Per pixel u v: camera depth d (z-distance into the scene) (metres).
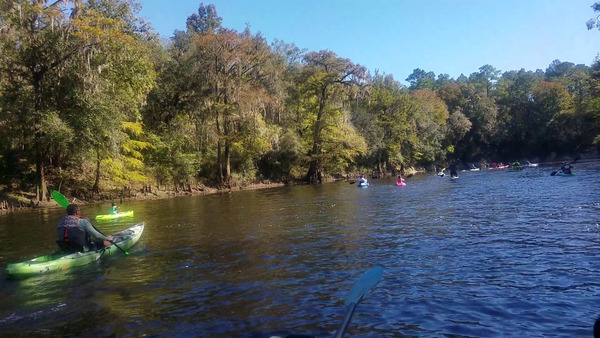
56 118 21.56
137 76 26.08
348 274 7.10
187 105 34.38
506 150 69.69
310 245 9.63
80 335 5.05
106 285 7.04
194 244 10.34
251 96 32.62
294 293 6.23
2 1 19.83
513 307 5.33
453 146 66.00
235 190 34.66
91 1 25.09
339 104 42.78
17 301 6.38
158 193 30.05
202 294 6.36
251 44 34.12
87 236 8.92
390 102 55.09
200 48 32.88
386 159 56.00
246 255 8.87
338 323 5.07
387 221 12.82
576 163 50.47
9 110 21.62
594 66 47.00
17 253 10.18
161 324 5.26
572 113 58.78
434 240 9.57
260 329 4.98
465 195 19.97
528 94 69.31
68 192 25.88
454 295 5.87
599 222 10.62
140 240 11.14
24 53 21.80
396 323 5.01
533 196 17.52
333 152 43.12
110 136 23.20
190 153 33.69
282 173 42.88
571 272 6.62
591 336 4.46
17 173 25.52
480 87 75.00
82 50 22.12
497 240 9.21
